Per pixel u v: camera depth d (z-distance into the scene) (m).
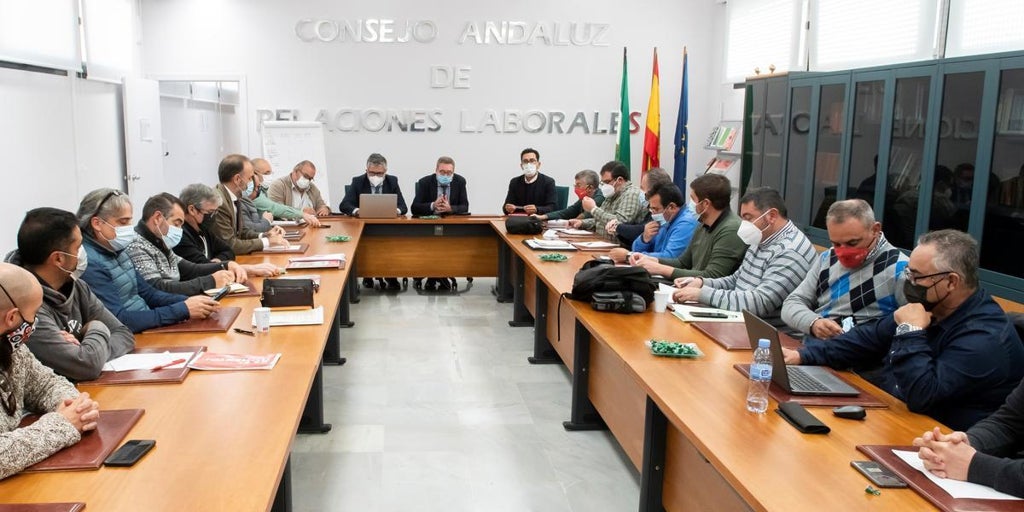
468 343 5.06
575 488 3.01
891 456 1.70
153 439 1.75
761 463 1.70
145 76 7.72
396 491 2.96
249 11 7.69
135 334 2.67
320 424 3.50
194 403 2.00
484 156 8.15
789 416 1.95
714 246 3.84
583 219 6.24
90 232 2.80
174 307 2.79
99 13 6.66
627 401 2.95
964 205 3.78
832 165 5.04
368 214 6.39
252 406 1.98
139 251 3.36
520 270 5.46
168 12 7.64
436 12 7.85
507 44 7.98
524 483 3.05
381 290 6.74
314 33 7.77
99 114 6.75
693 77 8.24
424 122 8.00
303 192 6.72
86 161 6.46
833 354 2.42
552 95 8.12
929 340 2.12
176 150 8.66
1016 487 1.50
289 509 2.46
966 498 1.50
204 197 4.04
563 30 8.02
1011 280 3.47
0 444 1.54
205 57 7.73
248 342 2.59
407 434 3.52
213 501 1.46
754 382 2.17
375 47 7.85
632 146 8.34
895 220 4.36
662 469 2.49
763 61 6.40
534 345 4.78
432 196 6.88
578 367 3.56
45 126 5.72
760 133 6.07
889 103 4.38
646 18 8.09
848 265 2.80
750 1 6.62
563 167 8.27
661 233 4.76
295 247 4.73
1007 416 1.80
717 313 3.08
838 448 1.79
